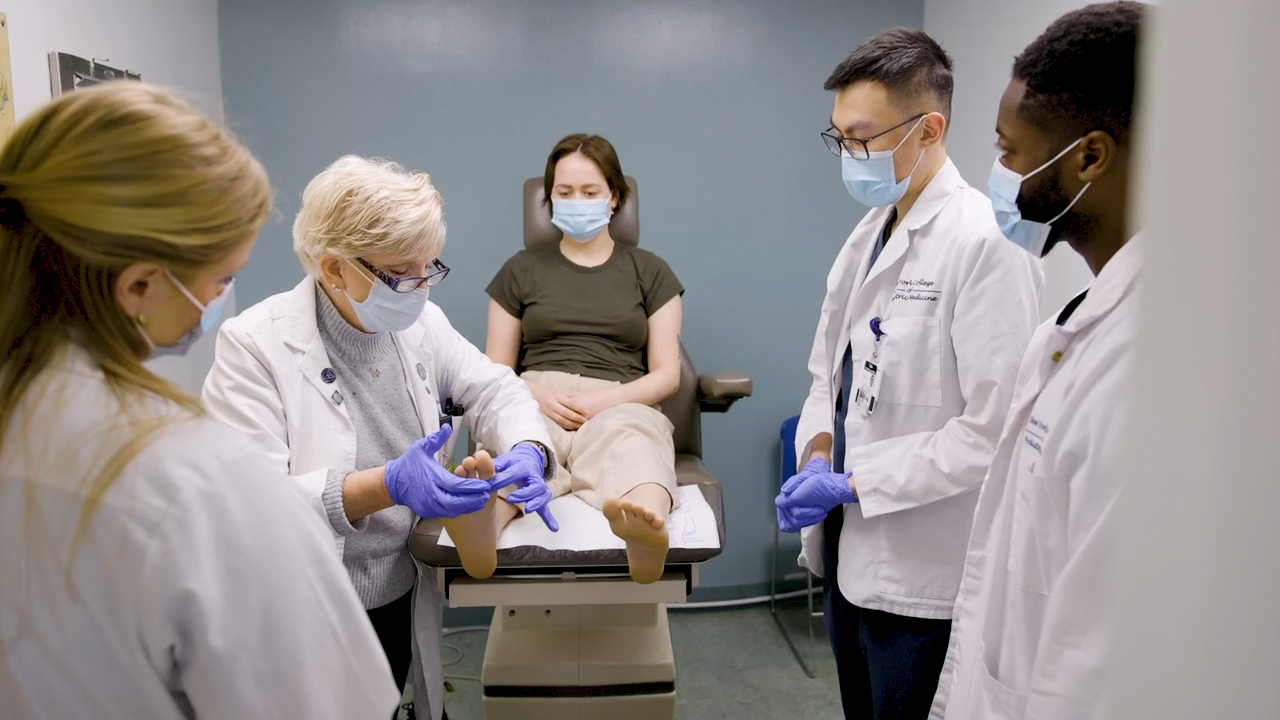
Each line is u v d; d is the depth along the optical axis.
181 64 2.23
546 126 2.55
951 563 1.33
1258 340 0.31
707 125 2.59
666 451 1.59
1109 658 0.39
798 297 2.69
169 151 0.56
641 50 2.55
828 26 2.58
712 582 2.78
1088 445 0.78
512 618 1.74
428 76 2.51
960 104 2.41
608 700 1.67
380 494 1.19
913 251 1.37
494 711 1.67
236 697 0.59
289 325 1.25
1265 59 0.29
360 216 1.12
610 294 2.00
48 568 0.55
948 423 1.29
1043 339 0.97
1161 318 0.34
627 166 2.59
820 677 2.36
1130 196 0.84
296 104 2.48
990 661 0.95
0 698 0.56
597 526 1.40
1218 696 0.33
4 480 0.56
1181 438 0.34
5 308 0.59
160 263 0.58
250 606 0.59
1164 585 0.35
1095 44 0.80
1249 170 0.30
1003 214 0.99
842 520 1.50
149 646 0.57
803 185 2.64
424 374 1.42
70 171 0.55
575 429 1.78
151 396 0.60
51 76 1.67
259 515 0.60
